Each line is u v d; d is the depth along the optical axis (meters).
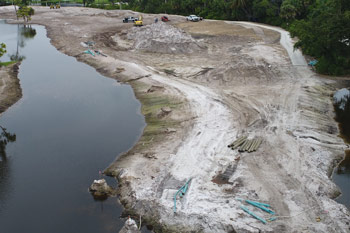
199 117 29.86
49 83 41.59
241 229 17.11
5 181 22.50
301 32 40.78
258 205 18.77
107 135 28.44
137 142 26.88
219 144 25.30
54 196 20.89
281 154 23.73
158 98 34.84
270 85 37.00
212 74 40.12
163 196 19.80
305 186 20.42
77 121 31.25
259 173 21.73
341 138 26.52
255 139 25.66
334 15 38.12
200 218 17.86
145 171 22.41
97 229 18.08
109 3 133.38
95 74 44.56
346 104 32.72
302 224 17.47
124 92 37.72
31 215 19.30
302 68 42.38
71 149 26.42
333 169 22.84
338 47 38.56
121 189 21.03
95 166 24.05
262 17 77.31
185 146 25.20
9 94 37.59
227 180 21.19
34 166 24.30
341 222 17.66
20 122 31.39
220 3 82.88
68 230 18.08
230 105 32.12
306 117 29.42
